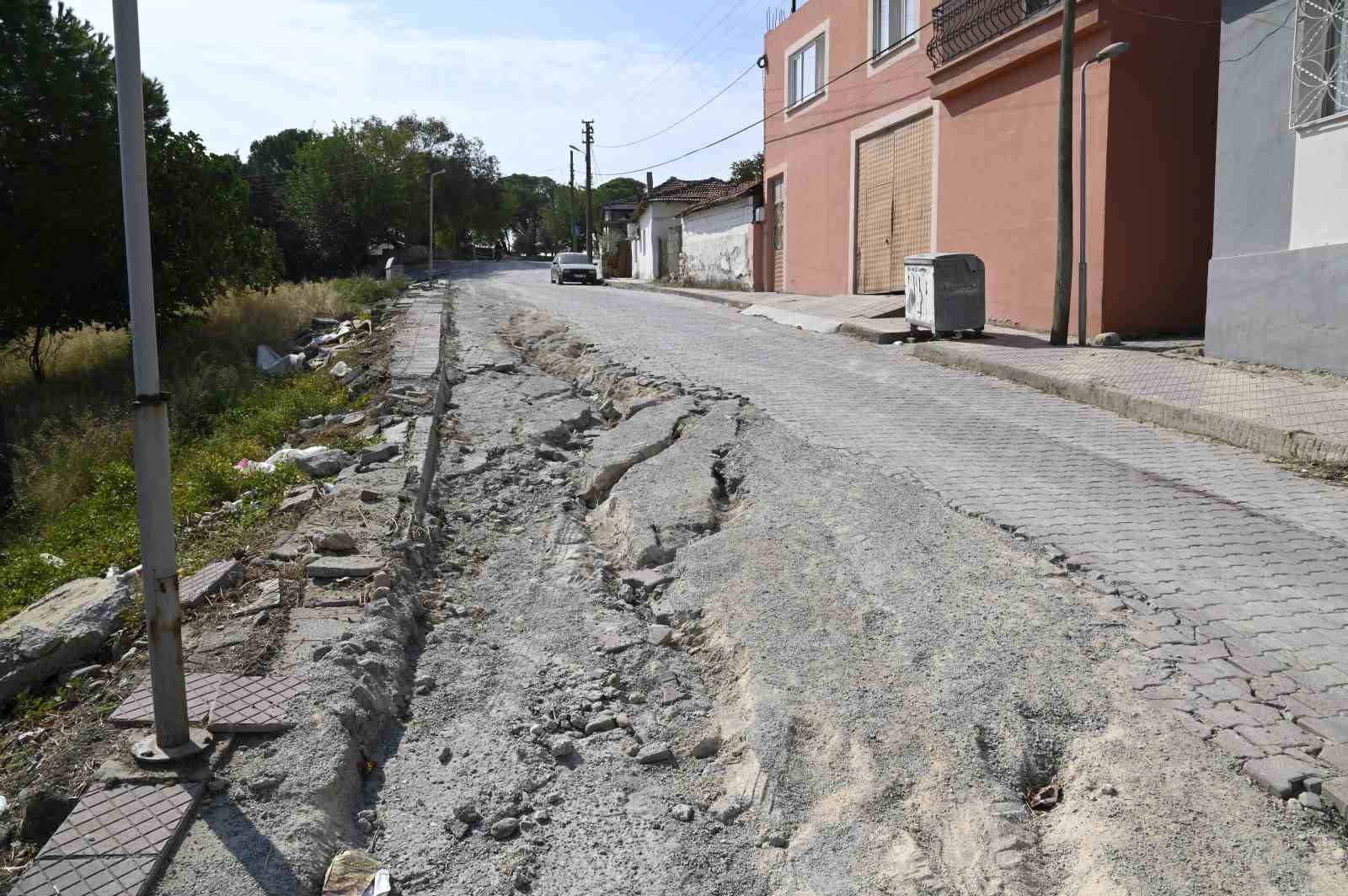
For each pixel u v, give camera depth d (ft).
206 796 11.21
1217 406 28.43
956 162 54.03
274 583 17.25
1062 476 23.47
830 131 72.02
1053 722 12.61
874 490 21.49
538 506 23.62
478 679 15.55
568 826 12.12
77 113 51.90
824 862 11.19
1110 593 16.20
